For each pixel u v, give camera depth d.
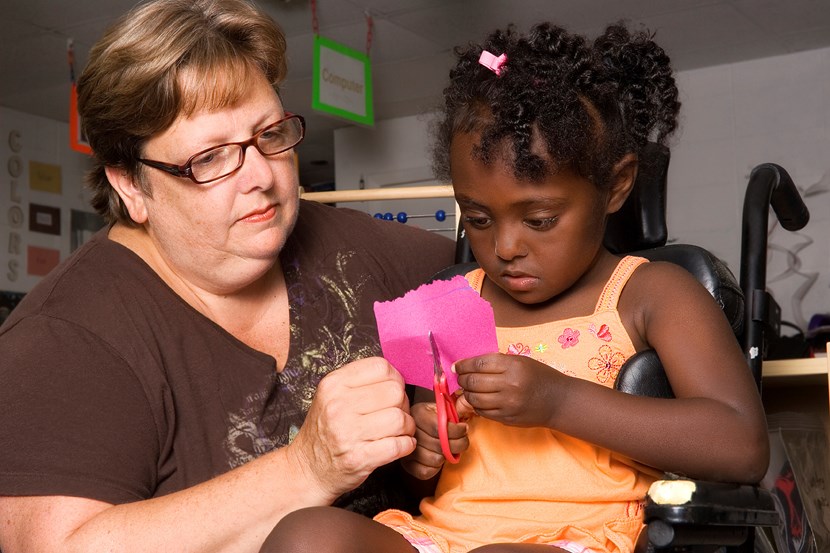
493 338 1.07
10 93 4.96
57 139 5.50
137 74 1.16
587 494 1.10
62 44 4.30
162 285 1.25
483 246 1.15
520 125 1.07
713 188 4.69
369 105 4.05
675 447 1.00
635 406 1.03
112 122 1.20
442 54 4.51
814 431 2.05
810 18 4.10
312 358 1.34
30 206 5.30
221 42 1.19
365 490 1.31
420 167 5.46
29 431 1.08
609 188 1.16
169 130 1.18
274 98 1.25
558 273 1.12
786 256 4.42
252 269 1.25
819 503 1.99
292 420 1.28
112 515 1.05
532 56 1.16
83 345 1.15
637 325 1.16
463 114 1.15
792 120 4.53
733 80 4.68
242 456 1.22
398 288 1.49
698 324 1.09
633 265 1.19
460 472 1.18
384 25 4.14
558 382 1.05
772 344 2.23
